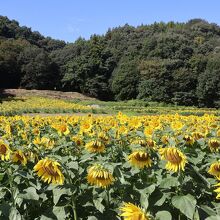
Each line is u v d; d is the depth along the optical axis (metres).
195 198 4.31
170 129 8.80
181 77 80.12
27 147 5.25
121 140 7.80
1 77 88.44
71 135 8.89
